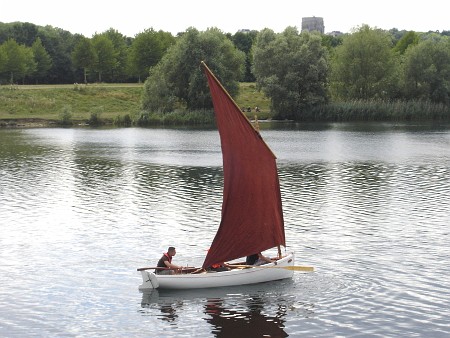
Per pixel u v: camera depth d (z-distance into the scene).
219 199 59.66
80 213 54.22
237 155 36.72
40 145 105.12
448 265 39.69
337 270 39.16
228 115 36.53
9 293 35.94
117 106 164.75
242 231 37.53
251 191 37.28
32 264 40.78
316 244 44.44
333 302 34.31
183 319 32.44
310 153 91.44
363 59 152.00
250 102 167.75
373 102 149.62
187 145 104.62
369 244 44.22
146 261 41.31
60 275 38.78
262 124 140.00
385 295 35.09
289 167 78.81
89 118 149.00
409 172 74.19
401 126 132.62
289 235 46.69
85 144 106.81
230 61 152.12
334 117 149.75
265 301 34.59
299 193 61.84
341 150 94.56
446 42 168.88
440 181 67.94
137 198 60.34
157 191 63.81
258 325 31.64
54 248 44.12
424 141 104.94
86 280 37.94
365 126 133.25
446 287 36.09
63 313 33.22
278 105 150.50
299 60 148.50
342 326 31.41
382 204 56.53
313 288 36.31
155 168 79.50
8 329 31.39
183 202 58.41
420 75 152.00
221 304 34.28
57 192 63.56
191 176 73.19
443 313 32.69
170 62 148.88
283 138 111.06
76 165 82.38
